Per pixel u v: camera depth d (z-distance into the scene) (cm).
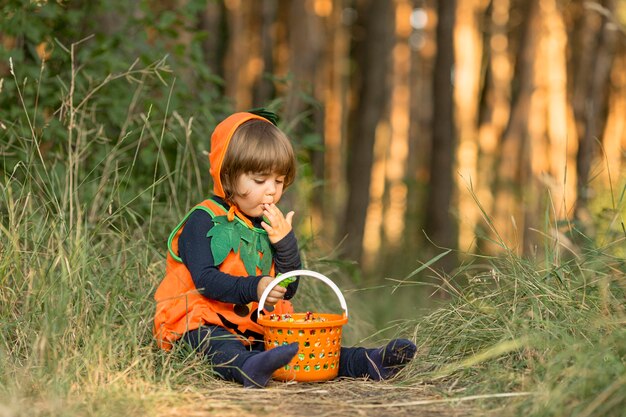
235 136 470
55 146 691
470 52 2028
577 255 498
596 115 1664
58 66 721
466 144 2002
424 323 513
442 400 401
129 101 717
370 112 1631
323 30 1845
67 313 458
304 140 793
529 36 1806
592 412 351
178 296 448
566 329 435
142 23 759
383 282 1403
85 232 523
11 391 388
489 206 1820
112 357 431
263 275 466
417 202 1862
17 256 507
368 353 460
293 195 862
